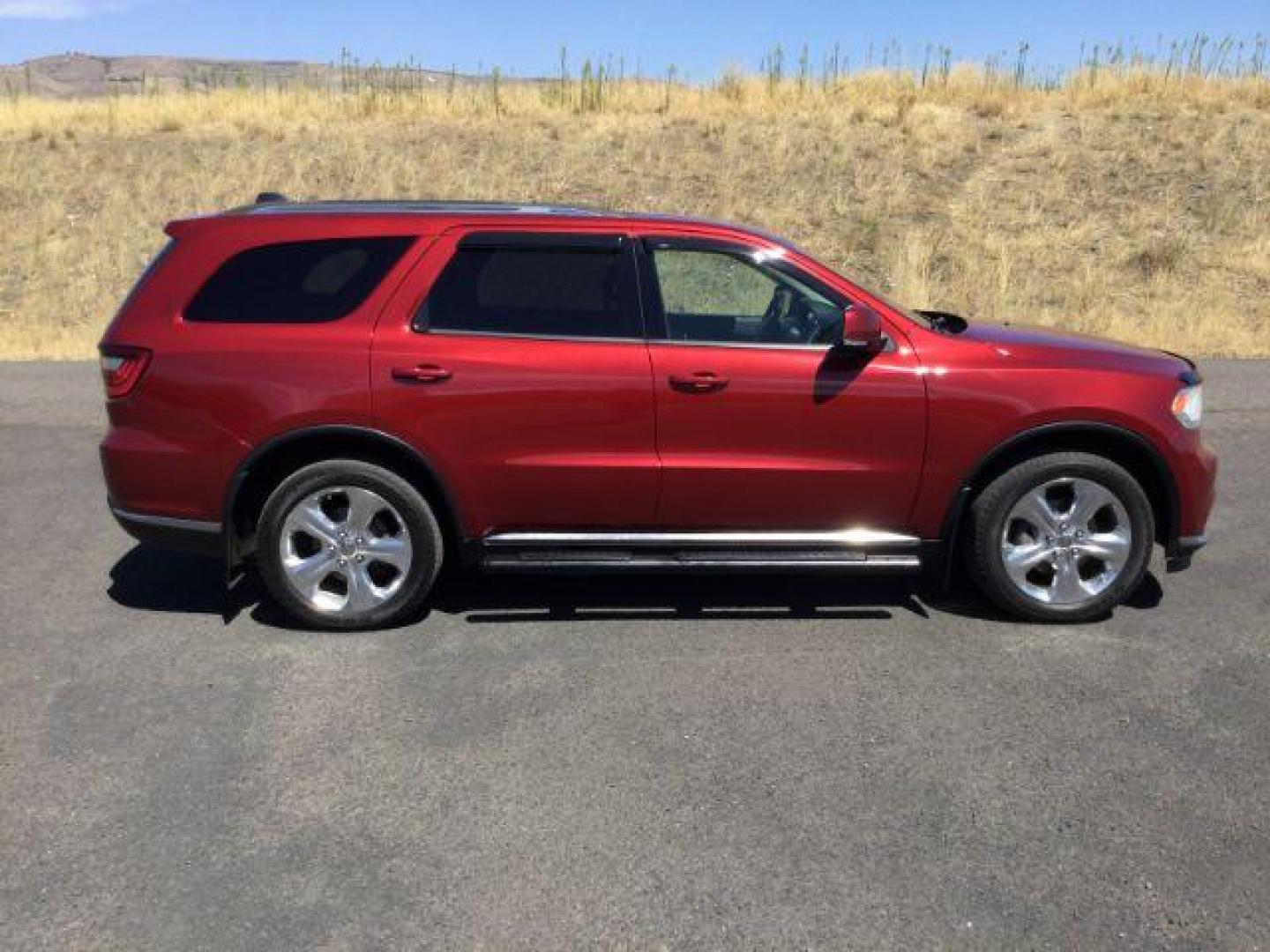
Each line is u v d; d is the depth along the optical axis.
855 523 4.73
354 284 4.64
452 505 4.65
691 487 4.63
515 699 4.10
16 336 13.76
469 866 3.08
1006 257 14.55
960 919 2.84
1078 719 3.92
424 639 4.68
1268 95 18.89
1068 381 4.62
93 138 20.23
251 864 3.09
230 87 22.28
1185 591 5.21
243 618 4.93
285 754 3.70
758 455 4.61
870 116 19.44
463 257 4.65
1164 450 4.67
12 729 3.87
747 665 4.40
